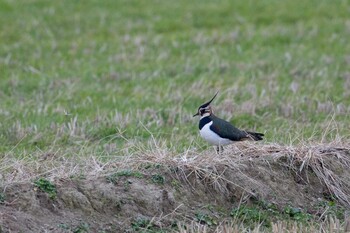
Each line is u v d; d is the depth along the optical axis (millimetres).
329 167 12219
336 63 21172
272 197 11625
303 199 11781
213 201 11352
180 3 28188
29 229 10062
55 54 22312
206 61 21266
